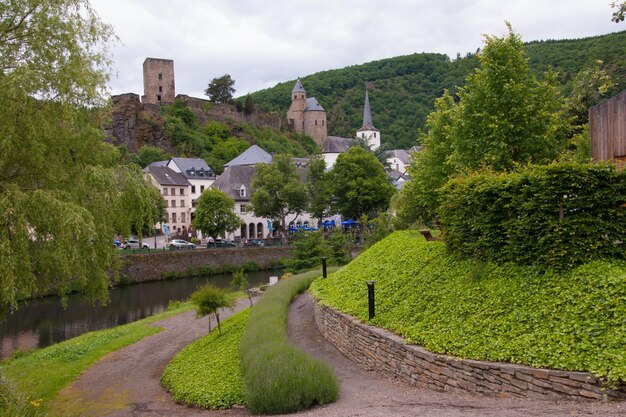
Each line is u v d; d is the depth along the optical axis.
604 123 16.52
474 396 9.22
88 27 15.55
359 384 11.97
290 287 25.83
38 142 13.85
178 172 94.31
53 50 14.18
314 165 76.19
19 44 13.92
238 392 13.59
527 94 20.80
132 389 17.88
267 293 24.77
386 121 181.12
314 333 17.89
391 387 11.27
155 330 28.58
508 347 9.19
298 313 21.45
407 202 38.56
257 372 12.49
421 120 170.00
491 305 10.59
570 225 10.00
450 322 11.09
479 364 9.20
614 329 8.12
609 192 9.90
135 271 55.72
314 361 12.27
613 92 40.28
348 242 45.66
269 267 66.25
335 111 192.62
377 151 99.56
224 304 22.52
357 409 9.76
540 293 9.88
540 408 7.73
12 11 13.89
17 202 12.82
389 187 71.88
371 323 13.55
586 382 7.68
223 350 19.03
